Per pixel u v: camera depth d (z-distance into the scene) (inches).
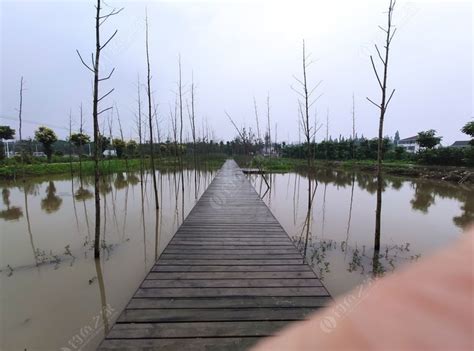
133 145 1144.2
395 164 872.3
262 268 166.9
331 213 362.9
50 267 198.1
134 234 278.5
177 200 443.2
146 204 419.8
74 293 164.1
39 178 687.7
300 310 123.5
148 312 120.3
